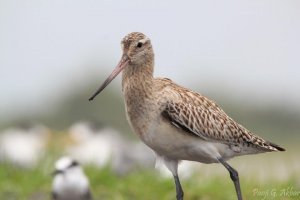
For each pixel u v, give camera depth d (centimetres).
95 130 2648
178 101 1335
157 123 1328
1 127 3173
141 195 1616
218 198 1573
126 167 2011
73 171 1675
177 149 1345
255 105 3250
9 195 1642
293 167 1769
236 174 1358
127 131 3192
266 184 1591
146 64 1345
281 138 3086
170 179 1638
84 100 3325
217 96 3253
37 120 3331
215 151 1361
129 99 1341
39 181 1706
